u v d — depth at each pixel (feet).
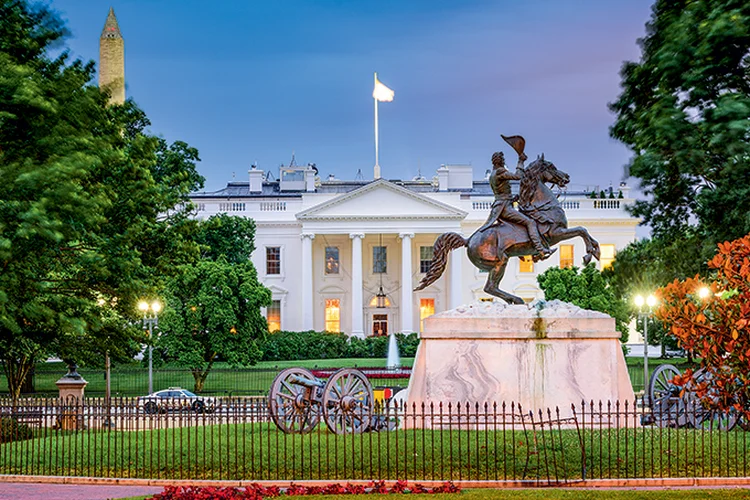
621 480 48.62
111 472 52.75
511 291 262.26
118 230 74.08
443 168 294.66
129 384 152.25
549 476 49.88
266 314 263.29
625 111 72.02
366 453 53.83
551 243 65.10
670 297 41.39
